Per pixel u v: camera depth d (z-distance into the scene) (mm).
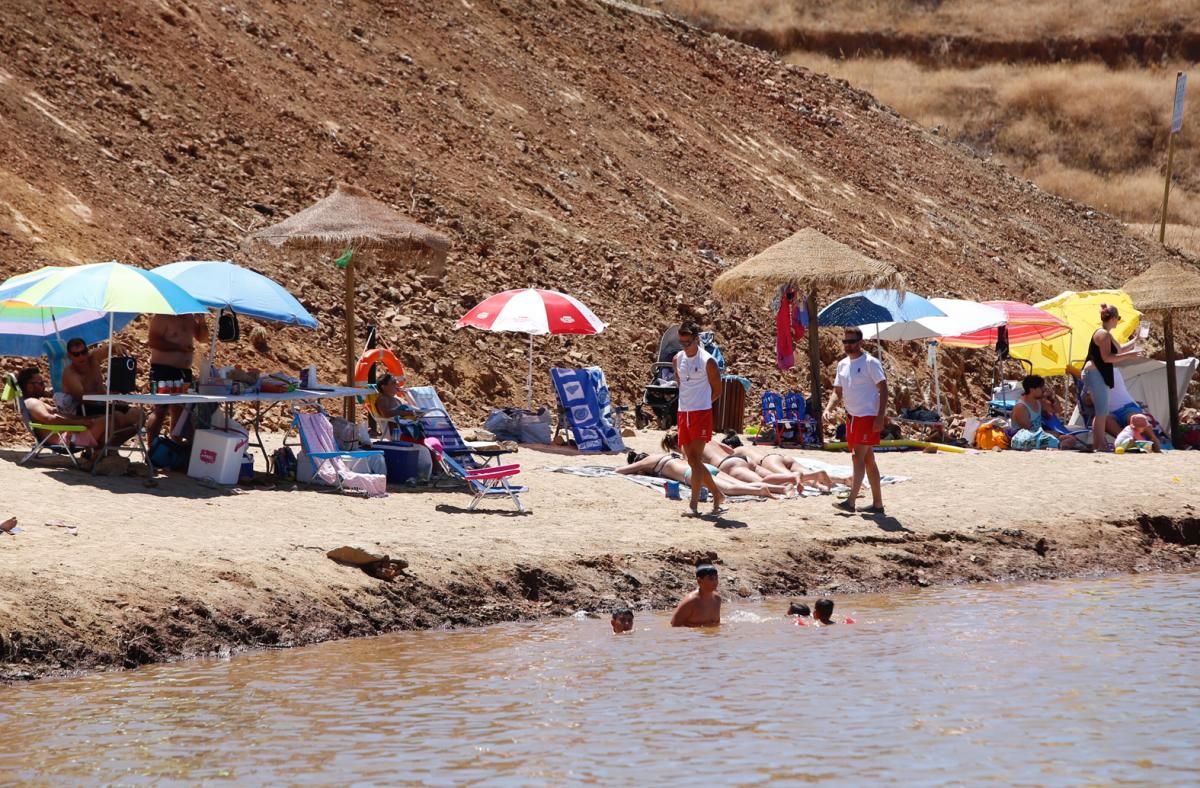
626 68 94375
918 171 107562
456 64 80062
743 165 90625
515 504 33906
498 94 79688
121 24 62500
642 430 52125
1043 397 51625
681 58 102062
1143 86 167750
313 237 39250
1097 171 153500
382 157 65562
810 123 104438
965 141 155125
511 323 43406
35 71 56250
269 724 19531
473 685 21828
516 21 90562
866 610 28562
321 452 34469
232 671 22578
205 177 57219
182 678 22047
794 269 47312
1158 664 23562
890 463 44219
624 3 111562
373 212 41062
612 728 19422
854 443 35375
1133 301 52719
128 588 24141
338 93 69312
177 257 51500
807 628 26656
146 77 60562
